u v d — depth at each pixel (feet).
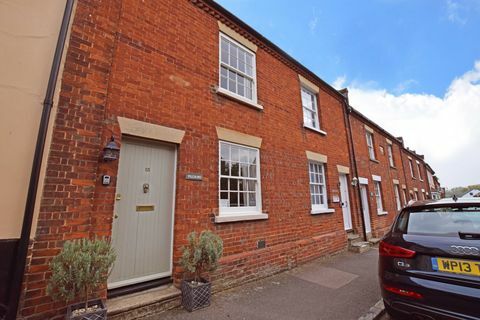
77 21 11.41
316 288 15.17
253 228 17.56
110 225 11.12
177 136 14.39
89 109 11.14
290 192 21.59
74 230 9.94
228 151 17.65
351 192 31.45
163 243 13.42
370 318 11.27
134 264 12.26
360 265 20.63
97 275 8.74
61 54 10.37
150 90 13.73
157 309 11.46
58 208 9.67
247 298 13.55
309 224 22.84
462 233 8.96
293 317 11.43
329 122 30.58
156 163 13.87
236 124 18.29
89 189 10.60
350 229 30.07
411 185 60.03
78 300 9.77
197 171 15.01
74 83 10.87
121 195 12.35
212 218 15.19
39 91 9.87
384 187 42.52
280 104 23.13
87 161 10.73
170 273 13.28
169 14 15.72
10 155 8.98
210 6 18.43
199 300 11.98
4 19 9.59
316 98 29.94
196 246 12.54
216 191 15.81
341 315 11.64
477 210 9.71
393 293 9.47
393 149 52.54
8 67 9.39
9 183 8.83
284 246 19.27
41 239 9.13
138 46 13.74
